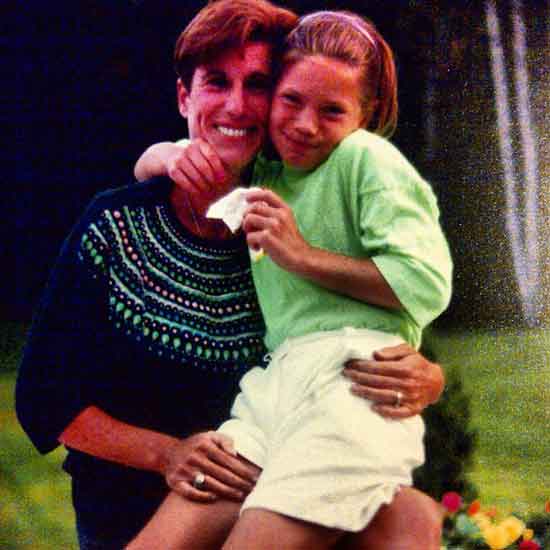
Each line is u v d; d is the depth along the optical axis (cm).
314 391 227
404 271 227
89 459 269
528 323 623
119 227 259
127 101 755
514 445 530
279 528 213
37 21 747
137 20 735
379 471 221
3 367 696
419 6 675
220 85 255
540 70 677
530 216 657
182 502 235
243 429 238
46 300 262
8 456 571
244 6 254
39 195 786
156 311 258
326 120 243
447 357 575
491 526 397
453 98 676
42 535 490
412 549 221
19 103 766
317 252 231
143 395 261
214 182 254
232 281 262
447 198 662
